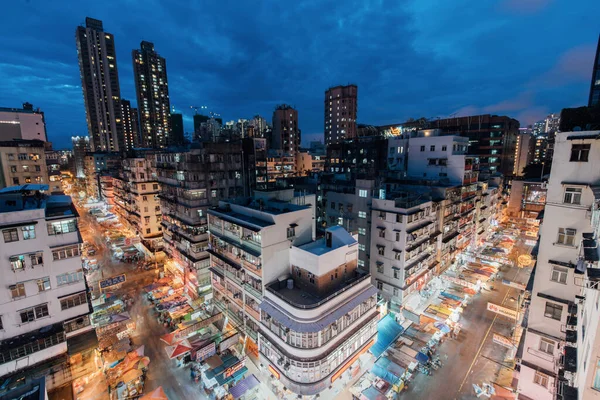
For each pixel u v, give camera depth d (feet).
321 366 87.20
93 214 332.80
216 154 159.94
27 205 93.91
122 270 197.26
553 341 74.59
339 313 90.94
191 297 155.43
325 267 98.43
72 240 92.94
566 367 55.26
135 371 100.17
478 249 214.90
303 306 85.97
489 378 103.76
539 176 284.20
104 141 606.55
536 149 481.05
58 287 91.20
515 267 194.70
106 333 116.47
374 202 139.23
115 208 318.24
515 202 287.07
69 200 105.29
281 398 95.45
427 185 170.30
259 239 101.86
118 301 143.33
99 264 207.31
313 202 143.02
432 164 187.11
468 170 183.11
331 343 90.12
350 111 442.50
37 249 86.99
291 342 88.48
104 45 590.55
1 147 188.55
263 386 101.35
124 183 261.44
